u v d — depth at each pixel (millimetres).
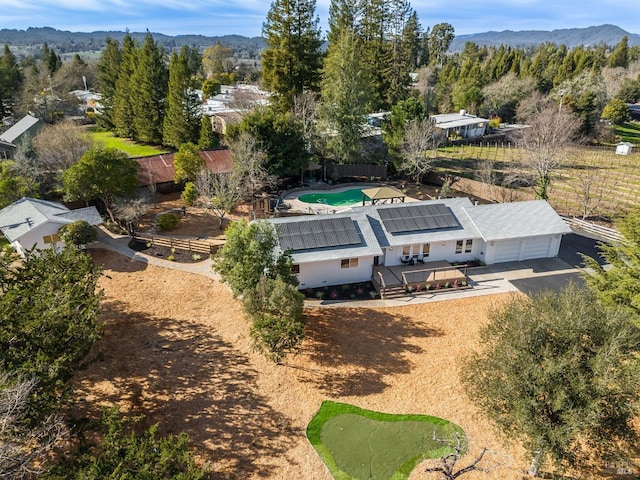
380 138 57438
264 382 19219
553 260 30688
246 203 41469
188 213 39219
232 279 22016
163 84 60688
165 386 18781
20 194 34844
